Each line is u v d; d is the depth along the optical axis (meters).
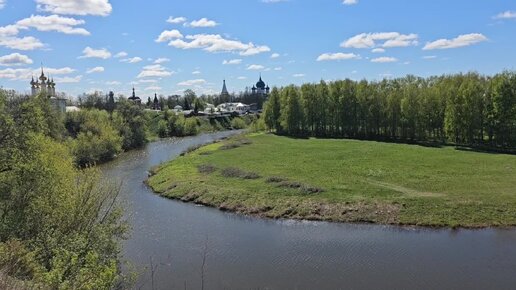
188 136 126.00
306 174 51.31
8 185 23.45
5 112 24.23
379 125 91.88
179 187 48.47
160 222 37.22
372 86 96.56
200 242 31.94
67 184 25.17
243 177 50.78
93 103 149.62
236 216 39.06
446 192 41.12
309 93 101.12
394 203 38.50
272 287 24.20
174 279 25.42
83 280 14.26
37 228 22.36
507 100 68.44
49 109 65.12
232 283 24.83
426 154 63.44
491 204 36.97
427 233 32.75
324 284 24.38
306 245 30.89
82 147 70.50
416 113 83.38
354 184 45.38
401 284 24.12
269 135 101.06
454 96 76.50
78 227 23.72
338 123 97.94
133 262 27.97
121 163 72.94
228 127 154.12
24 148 24.00
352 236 32.59
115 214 25.59
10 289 12.89
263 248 30.45
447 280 24.52
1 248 15.93
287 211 38.81
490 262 26.94
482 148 69.31
